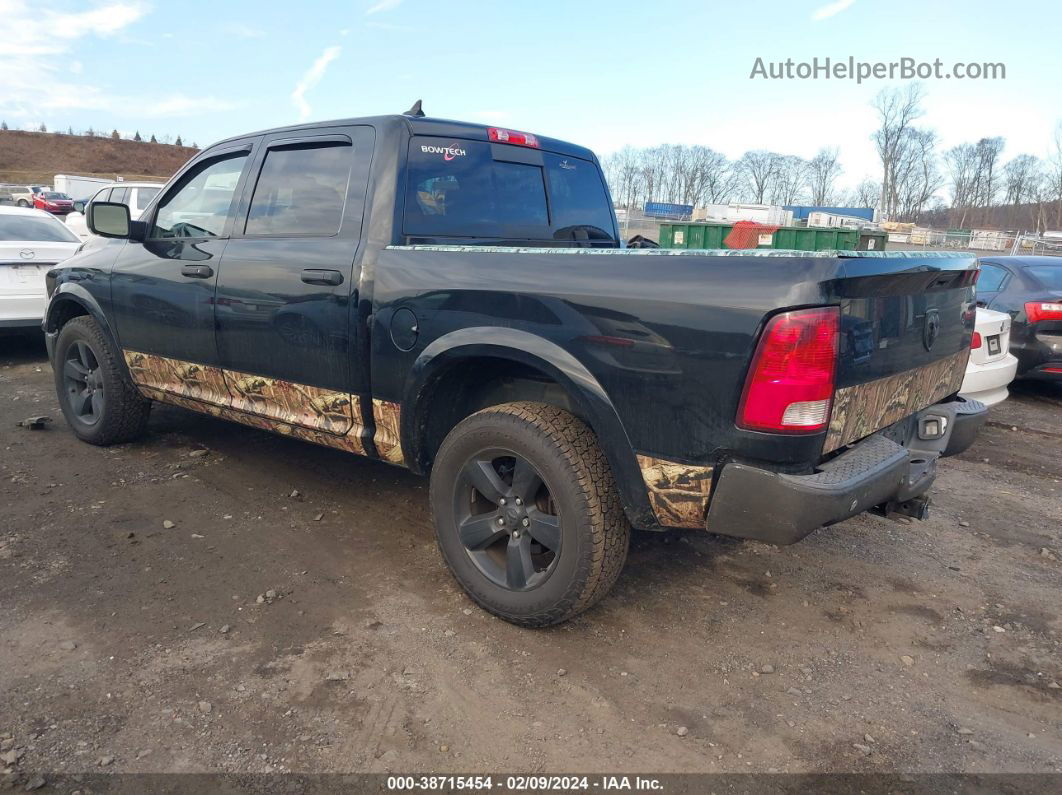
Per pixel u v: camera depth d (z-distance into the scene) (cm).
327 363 341
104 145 10825
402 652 279
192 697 249
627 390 253
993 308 773
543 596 281
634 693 261
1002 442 614
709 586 340
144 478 444
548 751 231
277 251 356
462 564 307
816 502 228
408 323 308
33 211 856
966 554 388
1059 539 413
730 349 231
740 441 233
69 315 507
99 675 259
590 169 441
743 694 263
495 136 378
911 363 284
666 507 255
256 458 484
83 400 498
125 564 338
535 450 272
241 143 396
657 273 248
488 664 274
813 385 225
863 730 247
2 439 507
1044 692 271
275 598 314
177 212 424
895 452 263
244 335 374
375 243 324
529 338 273
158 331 423
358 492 434
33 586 316
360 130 343
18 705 242
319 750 228
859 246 1284
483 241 360
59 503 402
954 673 281
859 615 321
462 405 331
